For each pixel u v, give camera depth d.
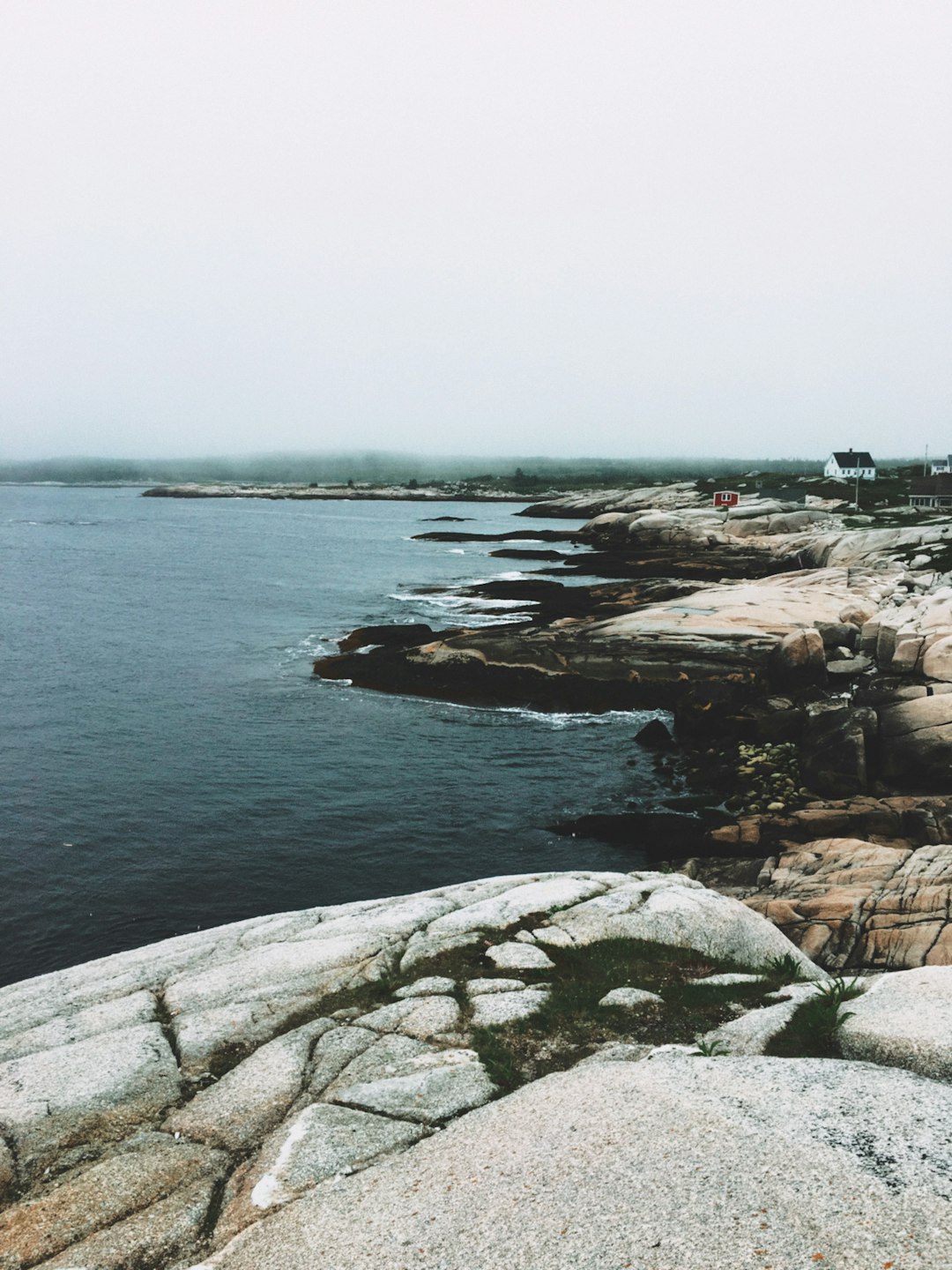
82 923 17.17
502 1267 4.33
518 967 9.52
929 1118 5.14
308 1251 4.91
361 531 124.75
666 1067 6.36
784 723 27.55
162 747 27.95
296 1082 7.39
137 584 65.62
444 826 21.92
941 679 28.64
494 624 46.78
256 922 11.71
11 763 26.30
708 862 18.05
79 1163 6.55
